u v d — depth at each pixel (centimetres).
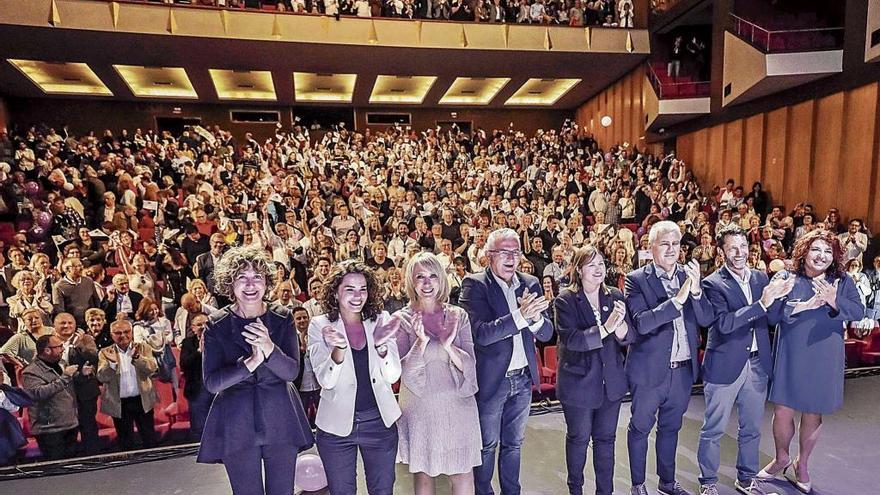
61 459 316
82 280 477
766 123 864
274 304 203
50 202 673
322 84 1210
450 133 1252
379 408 193
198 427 350
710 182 1005
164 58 928
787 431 268
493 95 1308
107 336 378
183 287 560
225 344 185
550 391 404
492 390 222
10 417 315
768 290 229
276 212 727
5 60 898
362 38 896
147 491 280
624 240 739
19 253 521
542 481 280
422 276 204
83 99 1200
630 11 1036
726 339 246
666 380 242
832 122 739
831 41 745
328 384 187
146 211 728
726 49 884
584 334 226
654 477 279
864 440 316
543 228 738
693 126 1045
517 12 992
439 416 199
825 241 248
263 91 1256
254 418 186
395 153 1127
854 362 472
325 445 195
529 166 1088
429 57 977
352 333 196
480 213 790
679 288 247
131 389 337
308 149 1056
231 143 1097
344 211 720
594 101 1349
